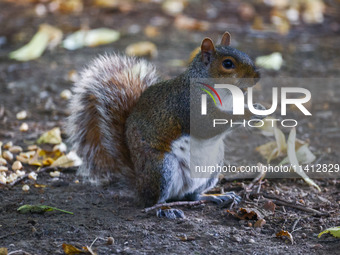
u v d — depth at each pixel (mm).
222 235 5754
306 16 15633
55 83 11227
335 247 5516
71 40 13523
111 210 6438
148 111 6738
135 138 6680
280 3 16562
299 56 12734
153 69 7730
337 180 7398
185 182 6656
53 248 5406
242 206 6531
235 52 6656
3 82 11312
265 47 13125
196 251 5391
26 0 16797
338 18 15633
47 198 6750
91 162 7379
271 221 6125
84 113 7344
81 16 15531
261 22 14445
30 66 12273
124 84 7262
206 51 6672
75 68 12016
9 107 10023
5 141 8531
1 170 7465
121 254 5285
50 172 7594
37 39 13062
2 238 5645
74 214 6273
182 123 6535
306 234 5824
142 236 5699
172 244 5527
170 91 6703
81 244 5492
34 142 8516
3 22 14883
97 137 7305
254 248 5469
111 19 15312
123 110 7121
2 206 6465
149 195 6520
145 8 16312
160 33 14289
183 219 6176
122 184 7258
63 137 8758
